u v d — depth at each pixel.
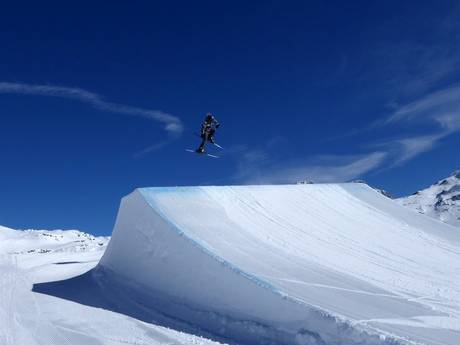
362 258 19.02
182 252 14.09
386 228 25.50
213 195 22.73
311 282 13.68
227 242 16.59
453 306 13.33
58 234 96.06
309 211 25.77
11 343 9.88
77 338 10.34
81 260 29.41
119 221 19.83
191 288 13.01
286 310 10.60
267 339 10.24
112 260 19.03
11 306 13.77
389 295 13.73
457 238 25.30
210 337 10.63
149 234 16.25
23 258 31.20
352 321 9.80
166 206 18.27
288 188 28.44
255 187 26.48
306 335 9.89
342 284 14.18
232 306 11.59
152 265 15.20
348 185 32.88
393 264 18.77
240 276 11.88
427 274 17.72
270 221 22.19
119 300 14.45
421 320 11.45
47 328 11.18
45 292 16.41
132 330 11.02
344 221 25.38
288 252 17.59
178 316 12.27
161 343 9.95
